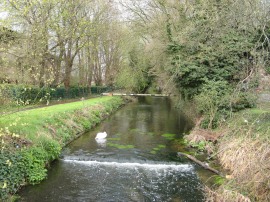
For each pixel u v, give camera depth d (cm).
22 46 1802
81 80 3725
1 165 880
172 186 971
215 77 1692
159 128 2002
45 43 2270
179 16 2256
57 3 2444
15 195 871
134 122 2270
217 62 1722
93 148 1430
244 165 916
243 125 1228
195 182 1002
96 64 4466
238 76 1616
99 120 2234
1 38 1349
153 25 2709
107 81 4728
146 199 874
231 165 1057
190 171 1115
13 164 932
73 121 1772
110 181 1016
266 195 730
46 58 2500
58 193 910
